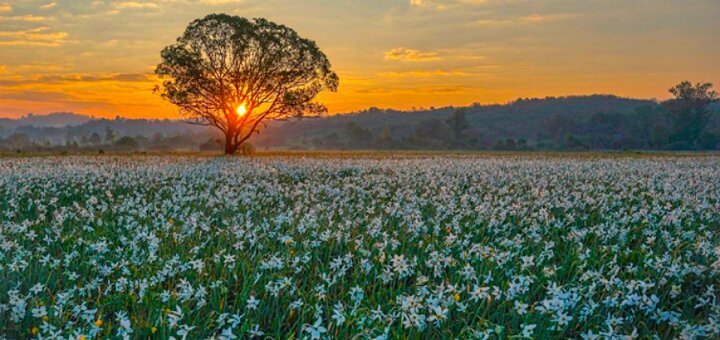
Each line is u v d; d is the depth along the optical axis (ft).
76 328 22.84
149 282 27.40
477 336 21.21
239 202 56.18
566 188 74.84
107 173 85.40
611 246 34.55
